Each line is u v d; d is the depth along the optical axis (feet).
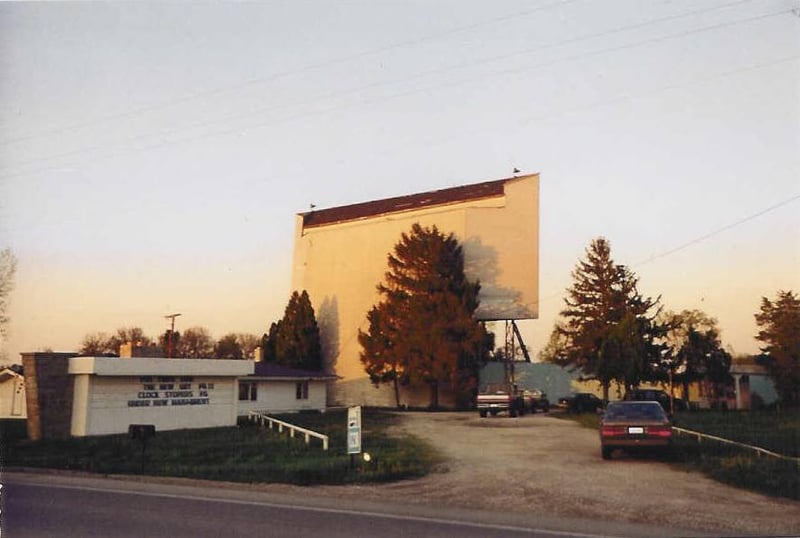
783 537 35.88
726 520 39.99
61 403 99.50
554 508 44.06
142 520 38.11
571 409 167.32
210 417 119.65
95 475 61.72
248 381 150.30
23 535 33.94
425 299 176.04
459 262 182.29
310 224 211.82
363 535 34.55
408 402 185.47
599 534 35.88
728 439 83.82
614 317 174.60
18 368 125.29
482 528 36.96
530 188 183.21
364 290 197.88
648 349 156.46
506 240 182.80
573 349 181.78
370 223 199.93
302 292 198.70
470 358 176.55
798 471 55.57
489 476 59.11
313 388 166.81
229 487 53.88
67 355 100.94
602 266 178.50
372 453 75.77
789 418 119.96
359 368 194.90
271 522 37.88
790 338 154.20
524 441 91.25
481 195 186.29
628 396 144.87
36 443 89.30
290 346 194.08
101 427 102.17
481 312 182.19
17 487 52.65
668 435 66.95
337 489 52.60
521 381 186.09
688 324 173.68
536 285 179.73
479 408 145.18
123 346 125.90
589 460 69.56
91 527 35.96
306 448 81.87
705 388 182.80
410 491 51.44
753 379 176.86
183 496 48.03
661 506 44.45
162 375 110.93
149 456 74.74
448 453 76.84
